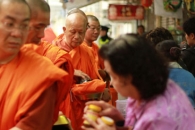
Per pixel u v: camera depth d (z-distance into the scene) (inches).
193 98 107.0
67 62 106.0
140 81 65.0
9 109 74.9
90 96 126.0
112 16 385.4
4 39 74.4
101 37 322.0
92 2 261.1
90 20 169.6
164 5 288.7
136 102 72.1
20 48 78.2
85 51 138.8
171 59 109.2
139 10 386.6
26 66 77.0
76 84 127.3
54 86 79.4
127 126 73.6
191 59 144.2
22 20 74.5
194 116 69.9
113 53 64.2
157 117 64.8
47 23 92.1
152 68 65.1
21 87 75.3
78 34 134.0
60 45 137.6
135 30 435.5
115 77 66.1
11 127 75.8
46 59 79.1
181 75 107.1
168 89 69.1
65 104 126.1
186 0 267.4
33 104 75.6
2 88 76.4
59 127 91.7
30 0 89.6
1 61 78.7
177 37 306.8
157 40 129.3
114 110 74.5
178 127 65.4
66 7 261.3
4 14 73.3
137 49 64.8
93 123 68.2
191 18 148.4
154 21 384.5
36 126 75.2
